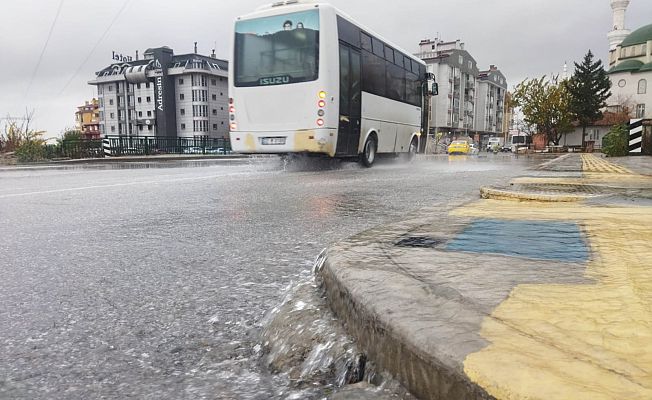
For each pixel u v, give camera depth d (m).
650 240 1.83
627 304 1.01
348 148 10.97
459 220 2.44
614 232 2.00
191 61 78.38
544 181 5.43
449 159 21.81
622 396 0.62
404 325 0.89
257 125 10.38
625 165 10.02
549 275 1.29
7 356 1.35
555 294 1.10
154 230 3.39
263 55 10.27
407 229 2.16
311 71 9.81
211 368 1.24
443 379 0.76
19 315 1.69
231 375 1.20
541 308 0.99
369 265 1.44
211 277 2.13
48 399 1.11
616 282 1.21
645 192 3.94
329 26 9.91
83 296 1.90
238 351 1.35
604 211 2.72
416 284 1.21
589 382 0.65
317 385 1.06
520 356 0.74
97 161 19.23
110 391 1.14
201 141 29.59
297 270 2.21
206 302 1.78
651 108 56.00
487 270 1.36
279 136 10.19
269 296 1.82
